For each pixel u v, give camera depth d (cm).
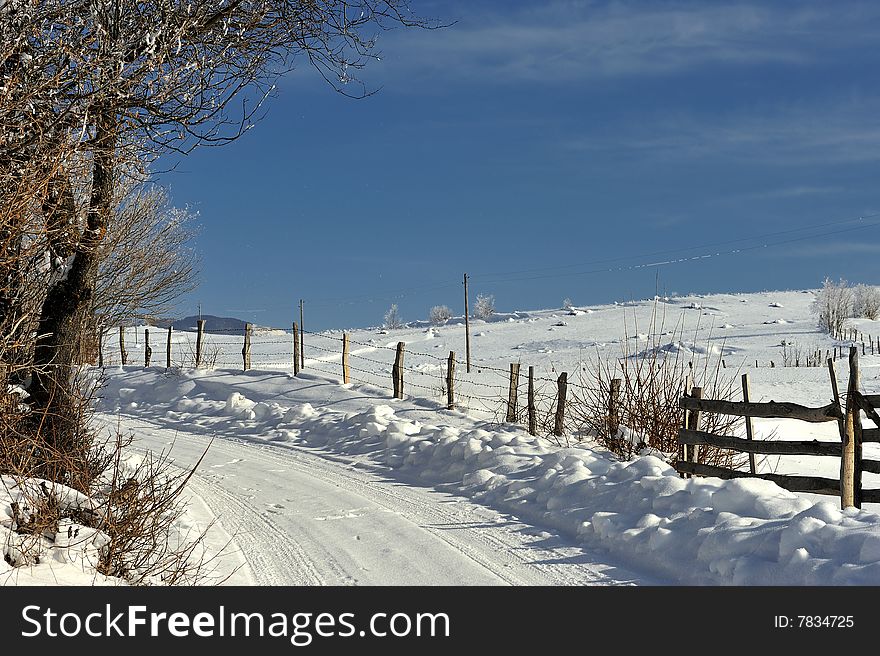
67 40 681
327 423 1686
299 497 1096
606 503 915
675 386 1331
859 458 841
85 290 843
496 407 1989
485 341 5306
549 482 1037
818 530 645
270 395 2181
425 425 1582
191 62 752
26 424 725
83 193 821
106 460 758
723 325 5950
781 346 4606
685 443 1082
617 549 786
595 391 1483
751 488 788
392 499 1083
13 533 564
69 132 649
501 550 809
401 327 7544
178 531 806
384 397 2042
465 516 971
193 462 1386
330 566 752
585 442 1430
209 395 2266
